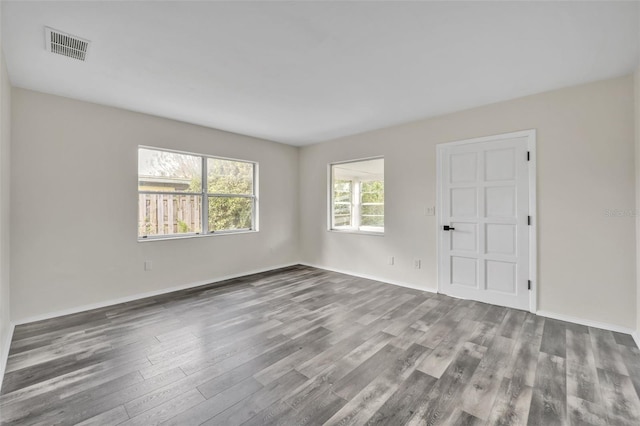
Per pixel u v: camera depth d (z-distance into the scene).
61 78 2.73
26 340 2.55
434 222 3.94
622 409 1.70
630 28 1.99
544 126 3.10
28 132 2.97
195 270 4.27
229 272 4.69
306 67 2.56
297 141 5.35
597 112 2.82
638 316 2.56
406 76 2.73
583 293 2.91
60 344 2.48
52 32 2.02
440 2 1.74
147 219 3.91
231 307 3.38
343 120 4.06
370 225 5.38
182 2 1.73
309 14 1.85
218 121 4.11
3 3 1.72
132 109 3.60
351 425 1.58
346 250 5.02
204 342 2.52
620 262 2.73
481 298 3.55
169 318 3.05
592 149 2.85
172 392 1.85
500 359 2.24
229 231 4.80
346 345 2.47
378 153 4.54
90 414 1.65
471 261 3.62
